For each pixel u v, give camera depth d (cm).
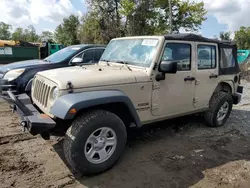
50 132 329
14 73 579
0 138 425
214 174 340
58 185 301
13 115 549
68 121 321
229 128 528
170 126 520
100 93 312
